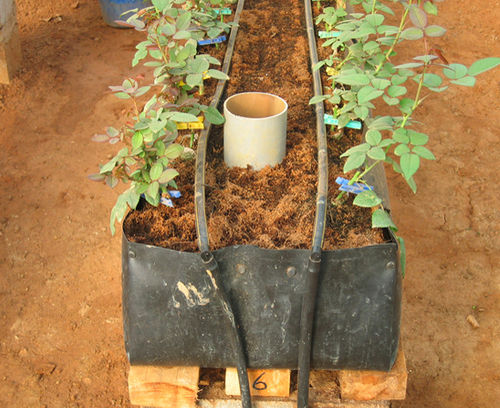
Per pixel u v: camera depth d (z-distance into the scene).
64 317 2.80
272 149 2.16
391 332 1.60
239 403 1.73
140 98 4.31
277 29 3.51
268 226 1.88
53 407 2.42
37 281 2.97
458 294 2.95
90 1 5.65
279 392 1.71
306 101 2.71
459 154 3.88
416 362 2.63
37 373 2.54
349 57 2.53
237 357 1.60
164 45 2.22
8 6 4.16
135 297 1.60
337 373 1.81
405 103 1.89
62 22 5.24
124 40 5.05
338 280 1.56
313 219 1.90
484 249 3.20
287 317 1.59
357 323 1.59
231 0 3.60
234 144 2.15
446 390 2.52
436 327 2.79
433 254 3.17
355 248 1.53
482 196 3.55
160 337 1.63
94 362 2.61
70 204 3.43
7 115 4.08
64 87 4.38
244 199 2.03
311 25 3.37
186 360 1.67
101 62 4.72
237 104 2.24
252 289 1.57
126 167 1.87
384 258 1.55
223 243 1.77
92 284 2.98
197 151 2.14
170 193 1.94
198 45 3.21
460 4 5.79
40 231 3.24
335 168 2.22
